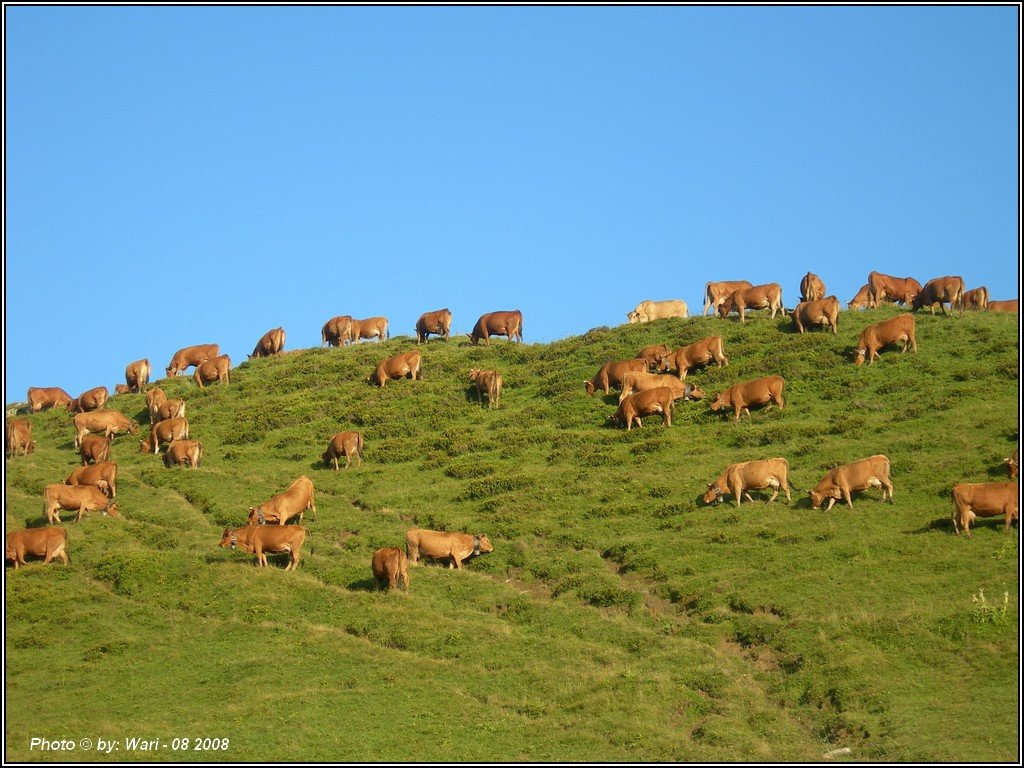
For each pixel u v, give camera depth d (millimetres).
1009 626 30484
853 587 34031
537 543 40312
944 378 50281
